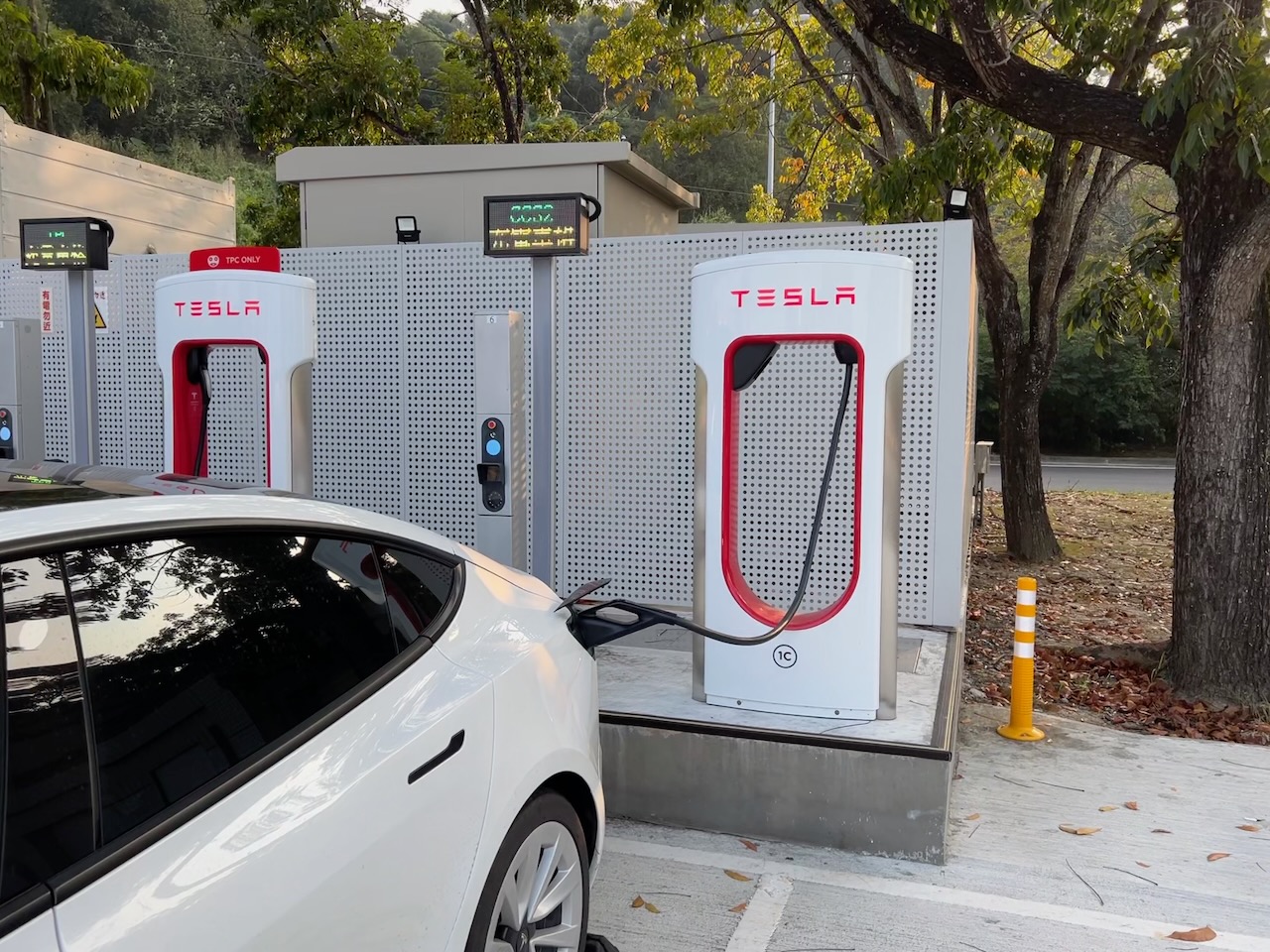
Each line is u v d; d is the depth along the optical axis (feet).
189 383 16.99
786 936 10.76
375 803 6.38
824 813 12.81
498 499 16.17
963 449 19.47
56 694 5.23
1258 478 19.77
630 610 10.50
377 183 27.30
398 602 7.92
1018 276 95.30
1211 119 16.62
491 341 15.89
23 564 5.38
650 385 21.35
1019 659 17.75
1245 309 19.38
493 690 7.91
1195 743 17.61
